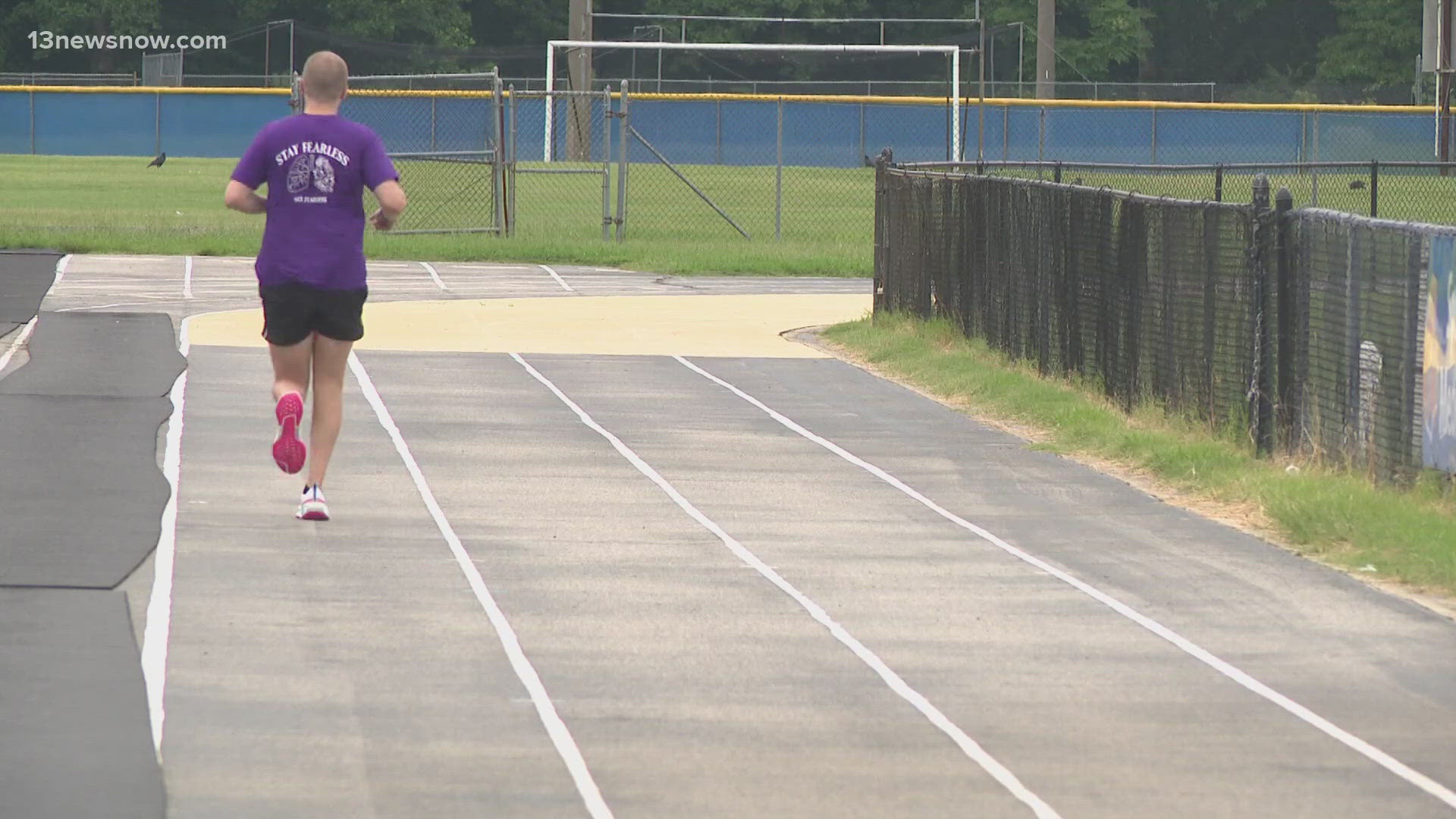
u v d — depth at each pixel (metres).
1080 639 29.80
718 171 182.38
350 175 35.06
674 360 61.84
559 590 32.16
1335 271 41.84
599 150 198.38
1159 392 49.22
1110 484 42.59
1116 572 34.19
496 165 106.31
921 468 44.25
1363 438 40.53
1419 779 23.61
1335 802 22.75
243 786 22.58
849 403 54.12
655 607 31.23
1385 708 26.48
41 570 31.77
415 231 106.12
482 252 97.88
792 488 41.62
